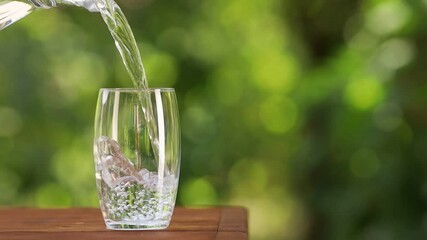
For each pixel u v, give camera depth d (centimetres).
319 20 551
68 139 574
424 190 459
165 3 593
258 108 625
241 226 196
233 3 614
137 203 192
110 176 192
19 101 552
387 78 470
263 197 628
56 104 564
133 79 203
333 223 492
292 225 607
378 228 468
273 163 627
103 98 193
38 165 572
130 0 591
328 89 489
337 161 498
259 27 620
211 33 609
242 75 625
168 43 596
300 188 537
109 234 187
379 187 469
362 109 475
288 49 599
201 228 193
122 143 192
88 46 570
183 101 607
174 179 195
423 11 477
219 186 611
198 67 606
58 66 560
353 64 501
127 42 202
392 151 465
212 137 609
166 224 195
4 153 569
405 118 464
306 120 508
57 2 210
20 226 200
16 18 212
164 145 193
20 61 548
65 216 216
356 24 544
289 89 617
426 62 471
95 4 203
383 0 512
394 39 480
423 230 460
